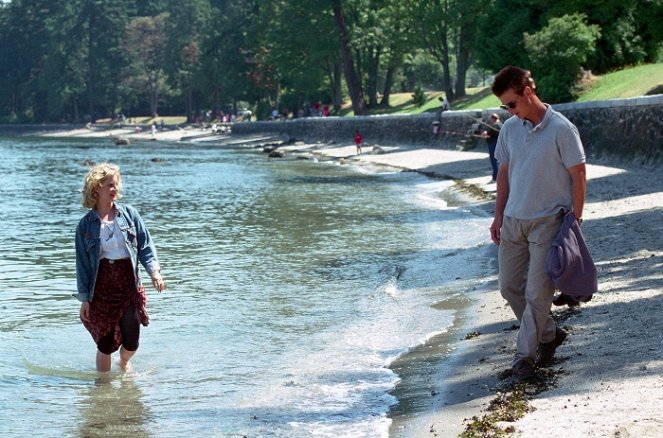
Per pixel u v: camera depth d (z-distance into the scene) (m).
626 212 20.34
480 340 10.60
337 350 10.93
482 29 57.19
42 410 8.77
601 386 7.56
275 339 11.62
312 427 7.92
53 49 166.25
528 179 7.88
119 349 11.02
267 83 120.69
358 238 21.48
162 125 152.25
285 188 38.28
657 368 7.81
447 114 60.91
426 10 78.94
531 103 7.85
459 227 22.88
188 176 47.97
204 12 157.75
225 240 21.44
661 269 12.73
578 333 9.61
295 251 19.48
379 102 105.56
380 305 13.64
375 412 8.25
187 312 13.38
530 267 7.95
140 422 8.34
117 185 9.64
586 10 51.84
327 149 76.06
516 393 7.74
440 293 14.27
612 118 36.06
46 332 12.34
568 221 7.75
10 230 24.47
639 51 51.88
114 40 166.62
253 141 103.50
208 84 142.88
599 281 12.48
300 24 95.75
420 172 44.03
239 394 9.19
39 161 68.94
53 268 17.92
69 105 178.88
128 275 9.84
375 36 88.19
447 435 7.12
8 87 178.50
